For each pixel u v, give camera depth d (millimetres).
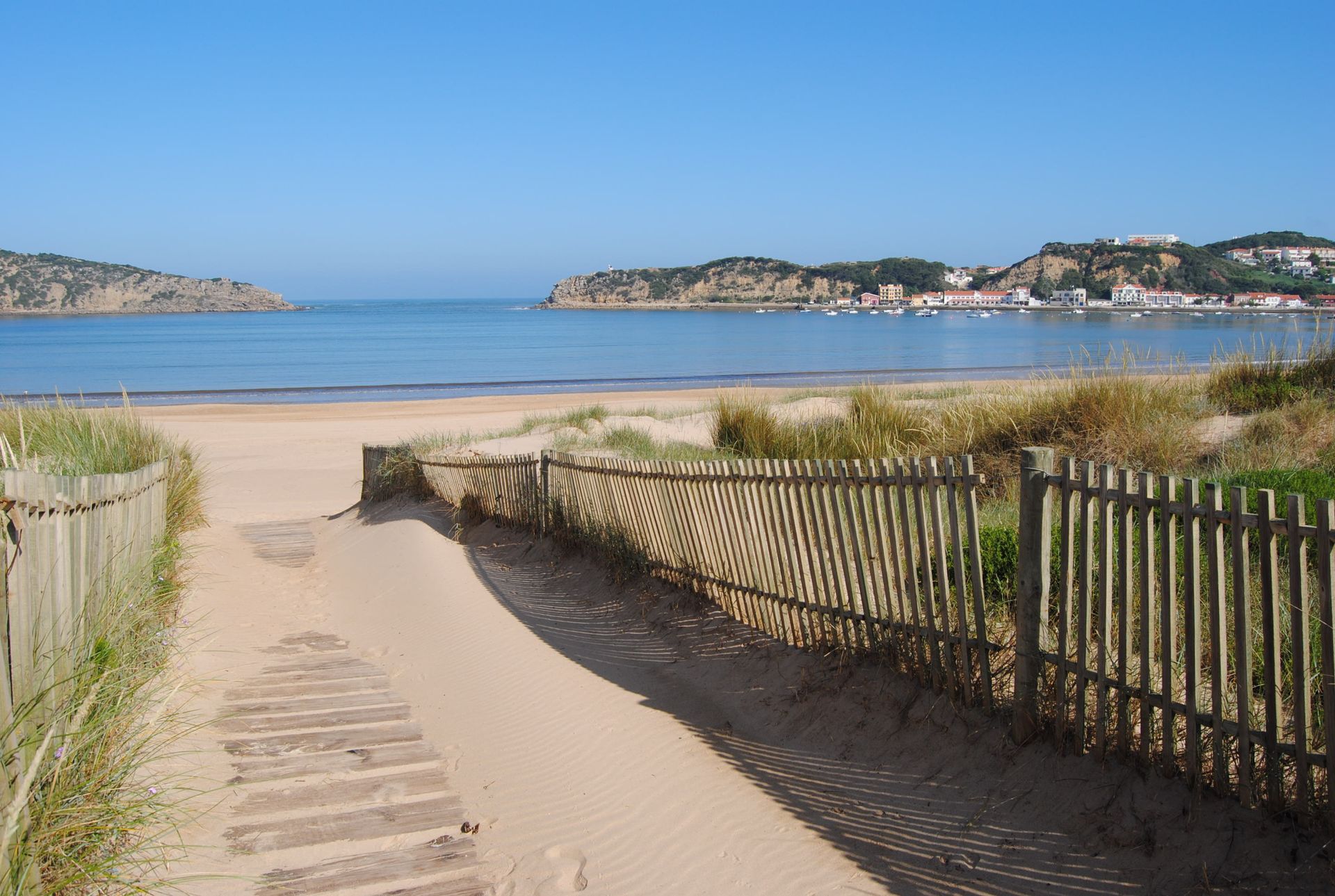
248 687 5625
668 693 5211
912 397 13297
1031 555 3736
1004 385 11516
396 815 3938
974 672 4121
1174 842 3096
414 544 9648
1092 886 3061
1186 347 43219
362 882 3406
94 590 4242
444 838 3766
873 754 4129
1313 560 4652
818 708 4594
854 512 4641
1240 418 9102
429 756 4590
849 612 4797
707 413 17984
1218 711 3117
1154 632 3961
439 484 12336
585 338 93688
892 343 75000
